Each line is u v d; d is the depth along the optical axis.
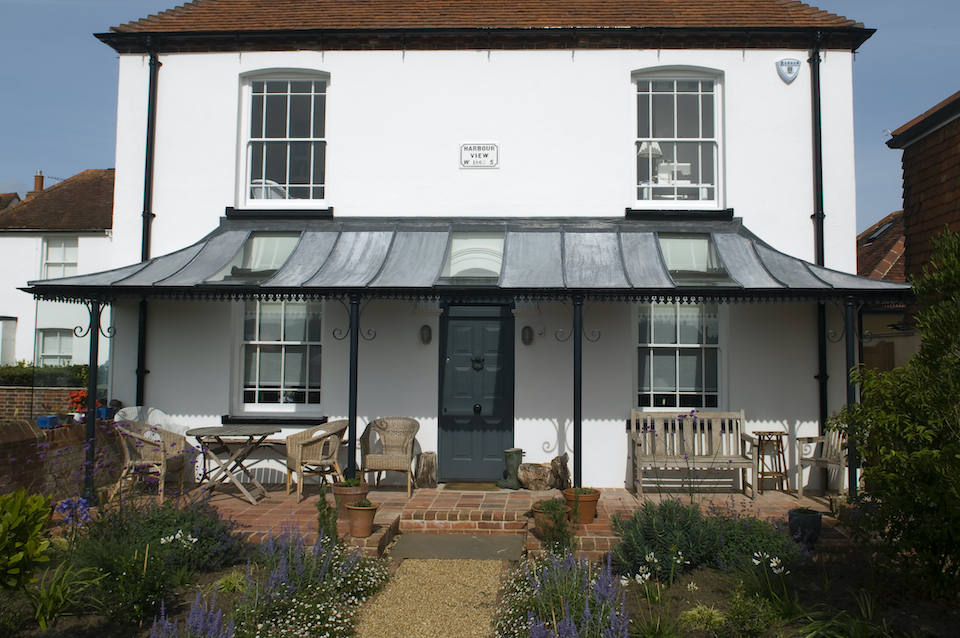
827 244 11.11
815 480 10.72
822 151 11.19
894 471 5.80
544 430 10.95
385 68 11.58
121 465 10.45
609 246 10.62
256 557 7.11
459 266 10.77
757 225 11.23
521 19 11.98
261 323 11.57
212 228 11.55
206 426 11.18
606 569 6.44
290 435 10.16
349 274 9.86
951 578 5.76
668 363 11.28
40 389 17.50
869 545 6.46
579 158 11.40
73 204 20.16
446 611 6.55
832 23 11.60
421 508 9.34
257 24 12.00
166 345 11.29
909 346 11.71
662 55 11.38
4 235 19.66
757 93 11.33
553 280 9.45
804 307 10.95
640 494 10.15
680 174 11.68
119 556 6.20
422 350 11.14
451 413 11.26
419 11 12.45
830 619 5.73
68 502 6.88
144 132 11.66
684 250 10.86
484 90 11.51
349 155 11.56
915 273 11.99
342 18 12.20
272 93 11.90
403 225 11.36
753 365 10.94
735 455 10.34
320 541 7.05
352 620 6.23
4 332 19.33
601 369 10.93
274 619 5.89
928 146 11.62
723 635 5.55
